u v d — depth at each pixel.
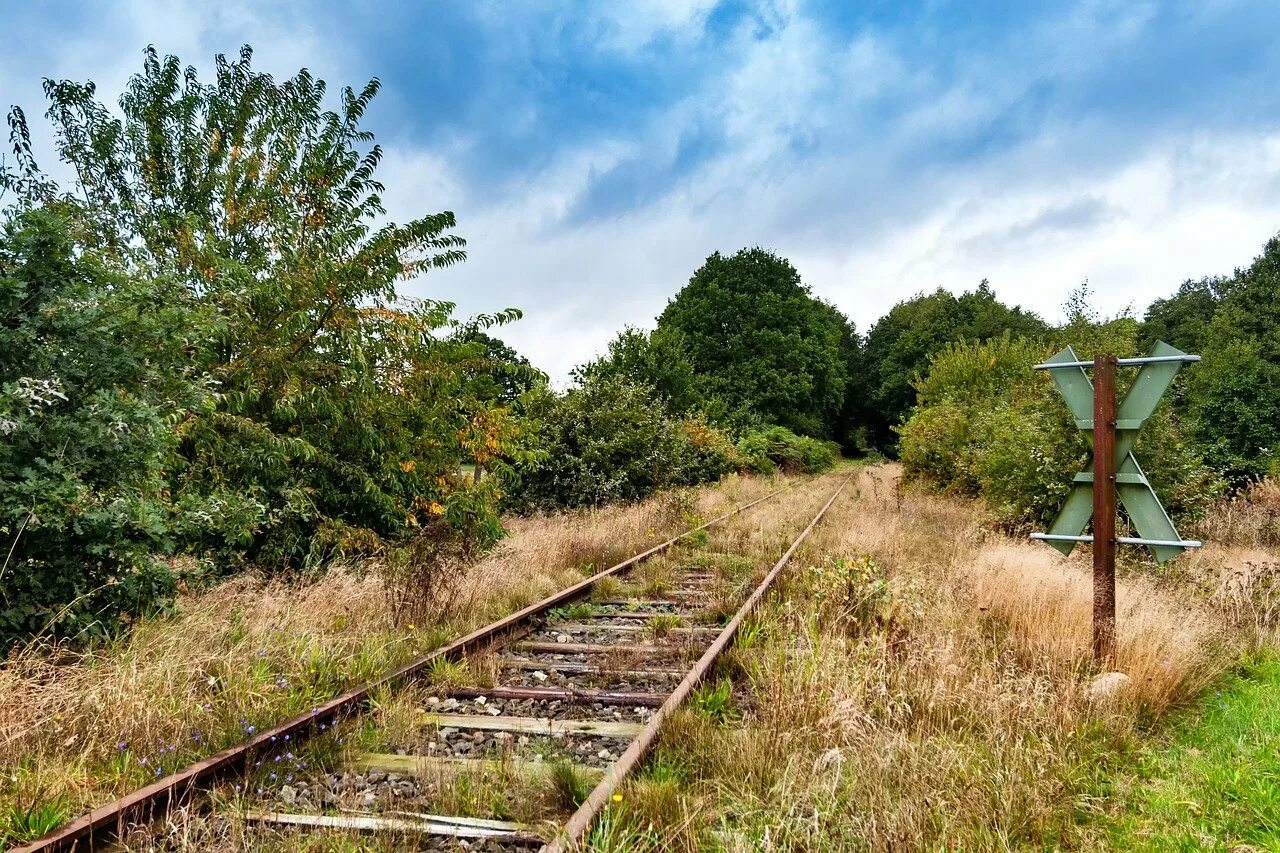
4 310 5.21
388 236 9.41
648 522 13.80
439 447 10.57
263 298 8.72
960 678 4.75
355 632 6.21
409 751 4.30
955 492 20.34
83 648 5.14
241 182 10.09
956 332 64.12
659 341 33.16
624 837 3.07
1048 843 3.23
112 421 5.30
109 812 3.25
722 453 30.31
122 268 6.95
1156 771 3.93
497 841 3.26
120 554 5.38
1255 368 16.67
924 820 3.21
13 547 4.99
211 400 6.67
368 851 3.12
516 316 10.71
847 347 80.75
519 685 5.49
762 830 3.16
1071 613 6.08
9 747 3.81
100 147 9.60
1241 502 13.36
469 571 8.38
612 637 6.88
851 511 17.28
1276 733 4.28
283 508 8.48
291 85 10.35
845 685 4.52
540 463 17.22
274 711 4.50
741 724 4.52
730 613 7.36
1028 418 12.25
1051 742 4.06
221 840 3.21
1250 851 3.12
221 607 6.44
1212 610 6.76
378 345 9.62
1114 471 5.35
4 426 4.69
